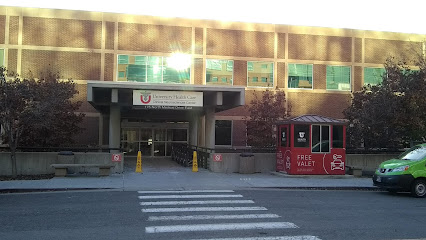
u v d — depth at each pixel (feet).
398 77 62.34
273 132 67.51
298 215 29.43
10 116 48.21
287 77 91.09
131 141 88.74
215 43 88.17
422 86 60.18
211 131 66.28
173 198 36.65
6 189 40.01
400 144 72.43
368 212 31.22
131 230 23.91
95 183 45.09
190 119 80.53
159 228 24.52
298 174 54.90
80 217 27.61
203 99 64.69
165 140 90.17
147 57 85.05
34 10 80.79
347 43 94.68
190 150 66.28
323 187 46.83
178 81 85.87
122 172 55.77
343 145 56.59
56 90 52.90
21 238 21.76
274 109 67.56
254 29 90.07
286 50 91.45
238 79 88.63
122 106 65.82
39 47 80.53
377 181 42.52
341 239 22.40
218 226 25.29
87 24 82.94
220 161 59.16
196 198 36.91
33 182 45.19
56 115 57.16
